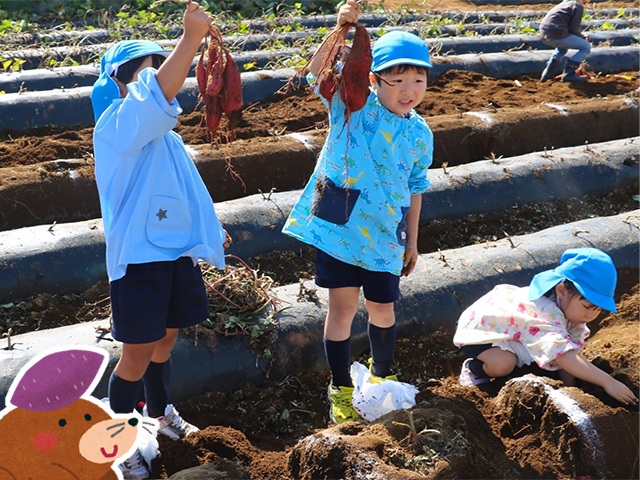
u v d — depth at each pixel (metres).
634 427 2.94
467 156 6.03
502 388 3.24
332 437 2.69
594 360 3.41
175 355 3.29
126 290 2.55
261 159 5.18
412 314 3.85
